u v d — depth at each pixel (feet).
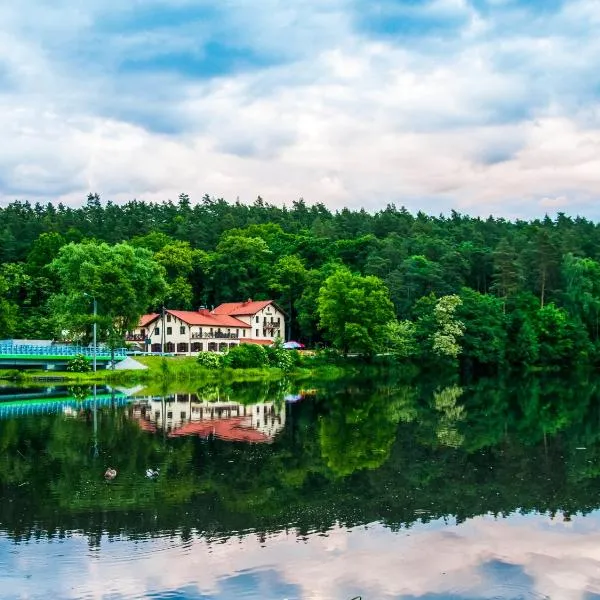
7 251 548.31
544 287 488.02
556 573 72.13
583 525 87.56
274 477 112.47
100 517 90.38
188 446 141.38
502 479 111.86
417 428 168.14
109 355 346.54
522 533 84.33
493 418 189.16
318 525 87.15
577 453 134.72
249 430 163.53
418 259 490.90
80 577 71.15
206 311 457.68
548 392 276.21
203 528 85.92
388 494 101.96
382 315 389.60
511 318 425.28
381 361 401.90
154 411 202.59
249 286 520.01
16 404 221.66
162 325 445.37
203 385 305.32
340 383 324.19
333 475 114.42
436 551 78.07
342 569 72.90
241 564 74.18
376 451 136.46
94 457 129.49
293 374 362.94
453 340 392.06
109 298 319.88
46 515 91.40
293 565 73.87
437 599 65.98
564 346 423.64
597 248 573.74
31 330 412.98
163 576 71.31
